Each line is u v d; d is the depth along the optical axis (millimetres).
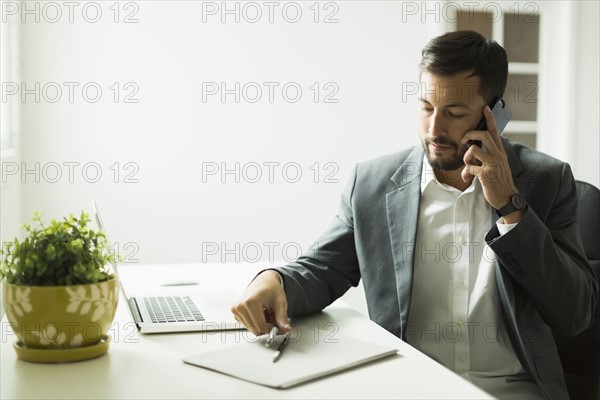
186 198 3527
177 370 1233
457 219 1771
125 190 3453
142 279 2066
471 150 1577
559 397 1617
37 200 3355
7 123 3125
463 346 1729
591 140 3918
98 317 1292
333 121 3664
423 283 1775
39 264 1250
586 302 1641
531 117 3920
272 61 3580
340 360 1265
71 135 3375
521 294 1673
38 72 3320
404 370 1235
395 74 3713
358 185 1882
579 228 1891
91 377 1194
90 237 1317
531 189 1694
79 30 3354
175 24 3463
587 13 3861
